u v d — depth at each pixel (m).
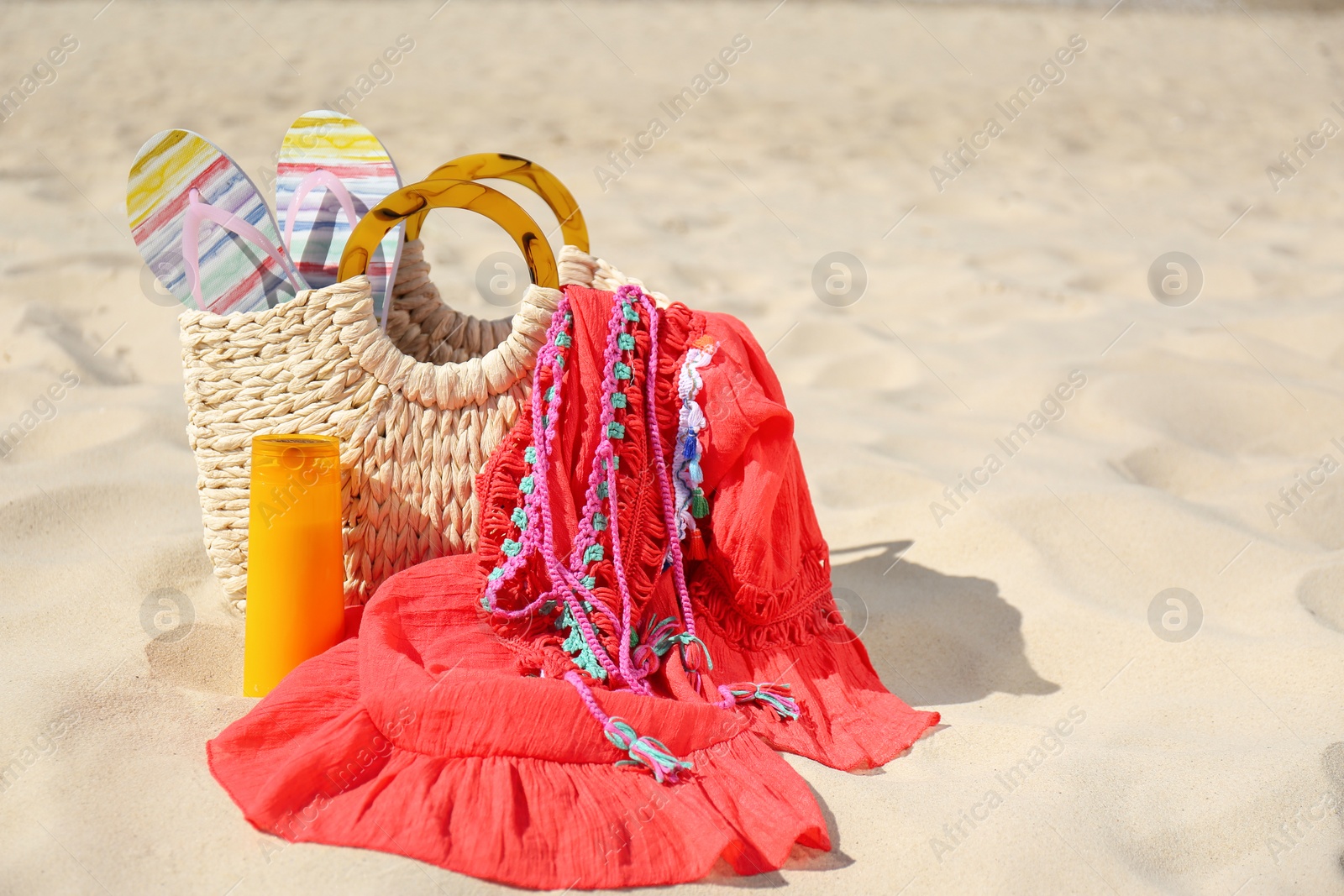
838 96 9.80
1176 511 2.82
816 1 16.91
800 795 1.68
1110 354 4.05
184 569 2.40
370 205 2.25
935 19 15.24
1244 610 2.46
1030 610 2.43
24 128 6.79
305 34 11.54
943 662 2.28
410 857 1.53
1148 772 1.83
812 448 3.30
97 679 1.93
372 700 1.72
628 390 2.02
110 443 3.02
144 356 3.78
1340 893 1.58
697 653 1.93
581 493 2.00
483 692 1.71
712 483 2.05
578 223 2.21
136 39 10.56
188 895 1.47
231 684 1.99
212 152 2.06
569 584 1.94
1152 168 7.61
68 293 4.14
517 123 8.02
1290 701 2.07
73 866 1.50
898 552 2.71
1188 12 17.14
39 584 2.29
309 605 1.93
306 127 2.28
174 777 1.71
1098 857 1.62
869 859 1.62
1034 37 13.93
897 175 7.33
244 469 2.04
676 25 13.79
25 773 1.68
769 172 7.25
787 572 2.06
